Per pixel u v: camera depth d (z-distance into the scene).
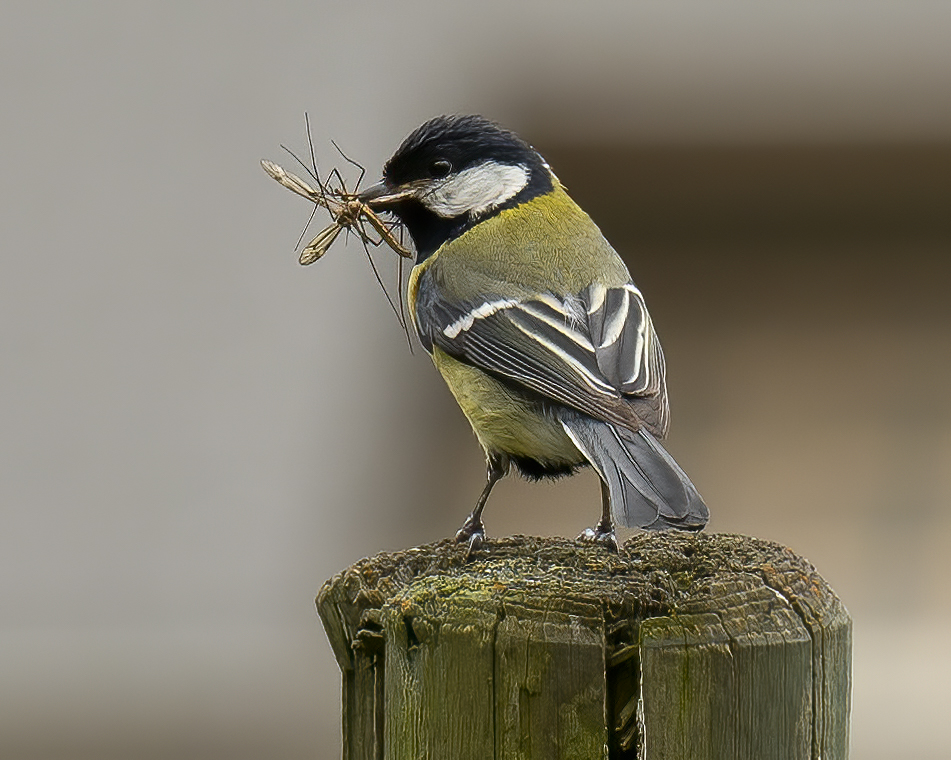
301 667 12.60
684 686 5.04
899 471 13.80
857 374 15.34
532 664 5.05
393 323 16.17
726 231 16.95
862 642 11.83
